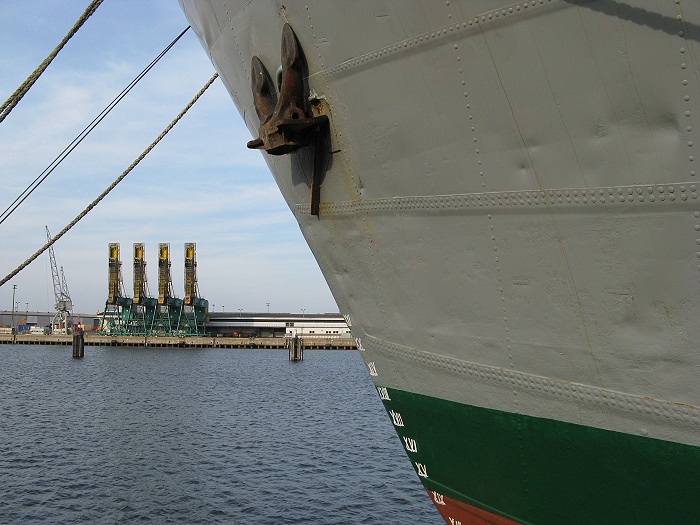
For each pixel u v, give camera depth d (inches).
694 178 112.0
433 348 165.0
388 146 159.8
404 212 161.6
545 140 129.6
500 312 145.9
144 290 3710.6
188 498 582.2
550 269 134.2
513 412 148.2
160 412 1162.0
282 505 562.3
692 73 109.0
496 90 134.5
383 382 184.5
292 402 1349.7
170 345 3816.4
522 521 153.5
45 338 4057.6
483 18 131.8
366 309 183.9
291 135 172.6
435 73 143.7
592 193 124.7
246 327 4475.9
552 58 124.6
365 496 591.8
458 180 147.0
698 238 113.2
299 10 167.8
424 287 162.7
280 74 179.2
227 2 194.1
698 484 119.9
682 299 116.9
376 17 150.4
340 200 178.9
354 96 163.3
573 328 133.1
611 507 134.3
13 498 573.6
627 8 112.9
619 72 116.7
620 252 122.9
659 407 122.7
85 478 649.6
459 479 167.2
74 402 1288.1
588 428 134.2
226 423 1039.6
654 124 115.1
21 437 877.2
